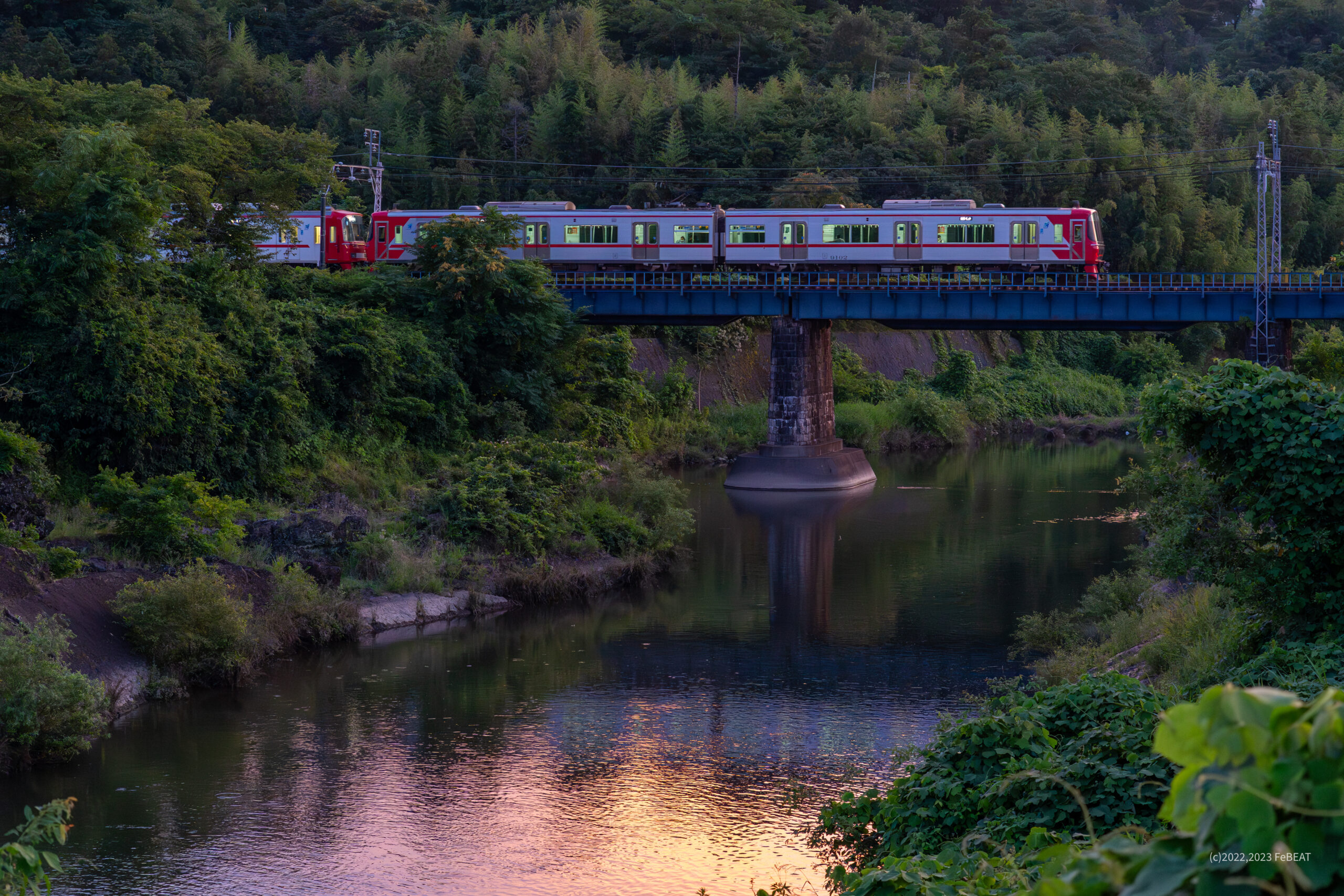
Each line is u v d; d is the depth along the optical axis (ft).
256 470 124.67
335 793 64.49
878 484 203.72
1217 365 56.44
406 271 174.81
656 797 64.28
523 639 100.53
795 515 167.43
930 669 90.84
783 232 189.06
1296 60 574.56
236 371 123.34
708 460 228.22
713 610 111.55
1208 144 415.85
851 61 452.76
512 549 120.47
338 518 118.73
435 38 418.92
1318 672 45.06
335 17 467.93
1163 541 57.98
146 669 82.12
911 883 28.12
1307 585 54.34
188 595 84.33
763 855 56.59
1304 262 394.52
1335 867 9.29
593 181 335.88
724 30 451.94
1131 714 40.93
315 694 83.56
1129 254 354.13
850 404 264.11
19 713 66.33
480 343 168.86
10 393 105.09
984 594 116.88
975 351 332.39
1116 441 287.28
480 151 348.18
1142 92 428.97
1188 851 10.31
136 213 117.60
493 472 128.06
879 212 187.01
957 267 193.77
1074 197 355.97
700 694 84.33
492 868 55.01
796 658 94.58
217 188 153.89
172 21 387.34
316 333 143.02
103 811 61.11
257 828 59.41
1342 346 141.38
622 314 193.57
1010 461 242.17
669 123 352.49
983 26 495.00
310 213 203.92
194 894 51.83
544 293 169.58
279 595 95.55
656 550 131.85
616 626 105.40
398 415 150.61
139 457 112.06
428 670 90.33
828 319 193.06
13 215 118.11
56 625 75.10
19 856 24.61
